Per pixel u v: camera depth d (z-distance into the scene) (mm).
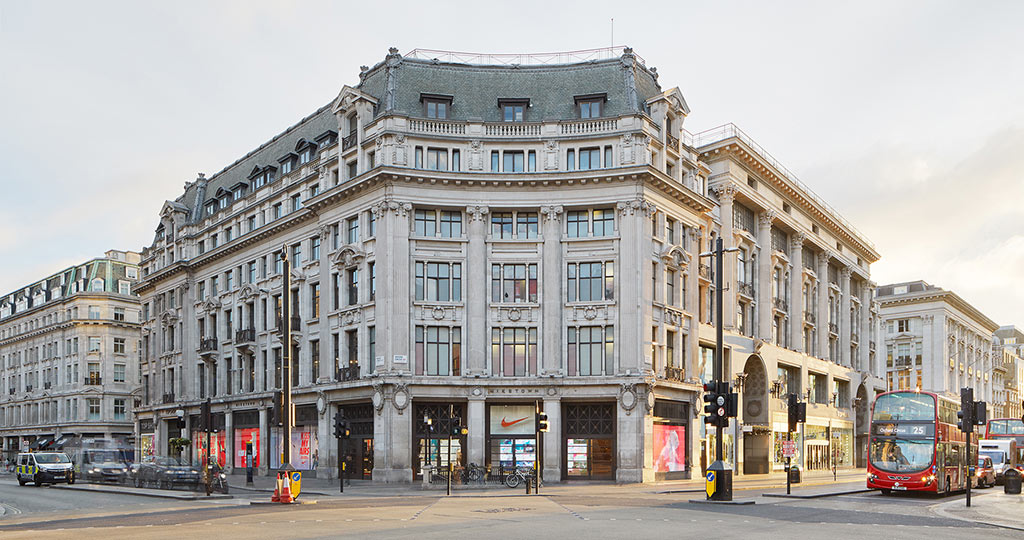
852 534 19938
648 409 44375
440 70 48969
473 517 23359
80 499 34438
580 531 19609
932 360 100875
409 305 45094
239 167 64938
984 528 22359
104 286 97750
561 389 44781
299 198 54500
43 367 101938
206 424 35938
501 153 46469
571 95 48250
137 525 21594
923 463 34625
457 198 46000
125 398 97062
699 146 57625
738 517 23984
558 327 45375
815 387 71562
